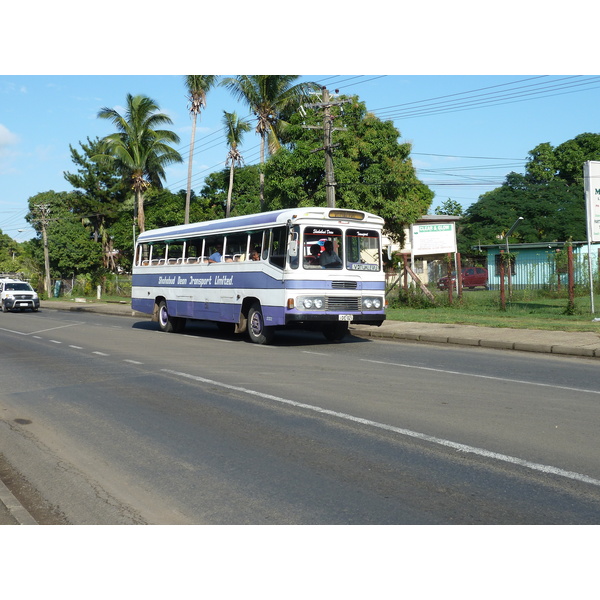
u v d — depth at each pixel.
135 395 9.75
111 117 48.78
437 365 12.41
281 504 5.17
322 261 15.32
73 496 5.54
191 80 44.28
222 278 17.70
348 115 32.03
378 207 31.92
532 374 11.25
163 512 5.09
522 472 5.81
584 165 19.64
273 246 15.66
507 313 21.98
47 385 10.82
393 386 10.09
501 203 59.28
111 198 62.00
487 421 7.71
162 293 20.91
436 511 4.95
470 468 5.96
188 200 45.09
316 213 15.24
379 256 16.17
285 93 37.66
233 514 4.99
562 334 16.16
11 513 5.05
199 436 7.32
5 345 17.03
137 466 6.30
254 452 6.64
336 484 5.60
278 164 30.09
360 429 7.45
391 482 5.62
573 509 4.94
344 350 15.01
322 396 9.37
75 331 21.19
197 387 10.25
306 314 15.01
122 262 62.38
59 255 59.69
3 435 7.61
